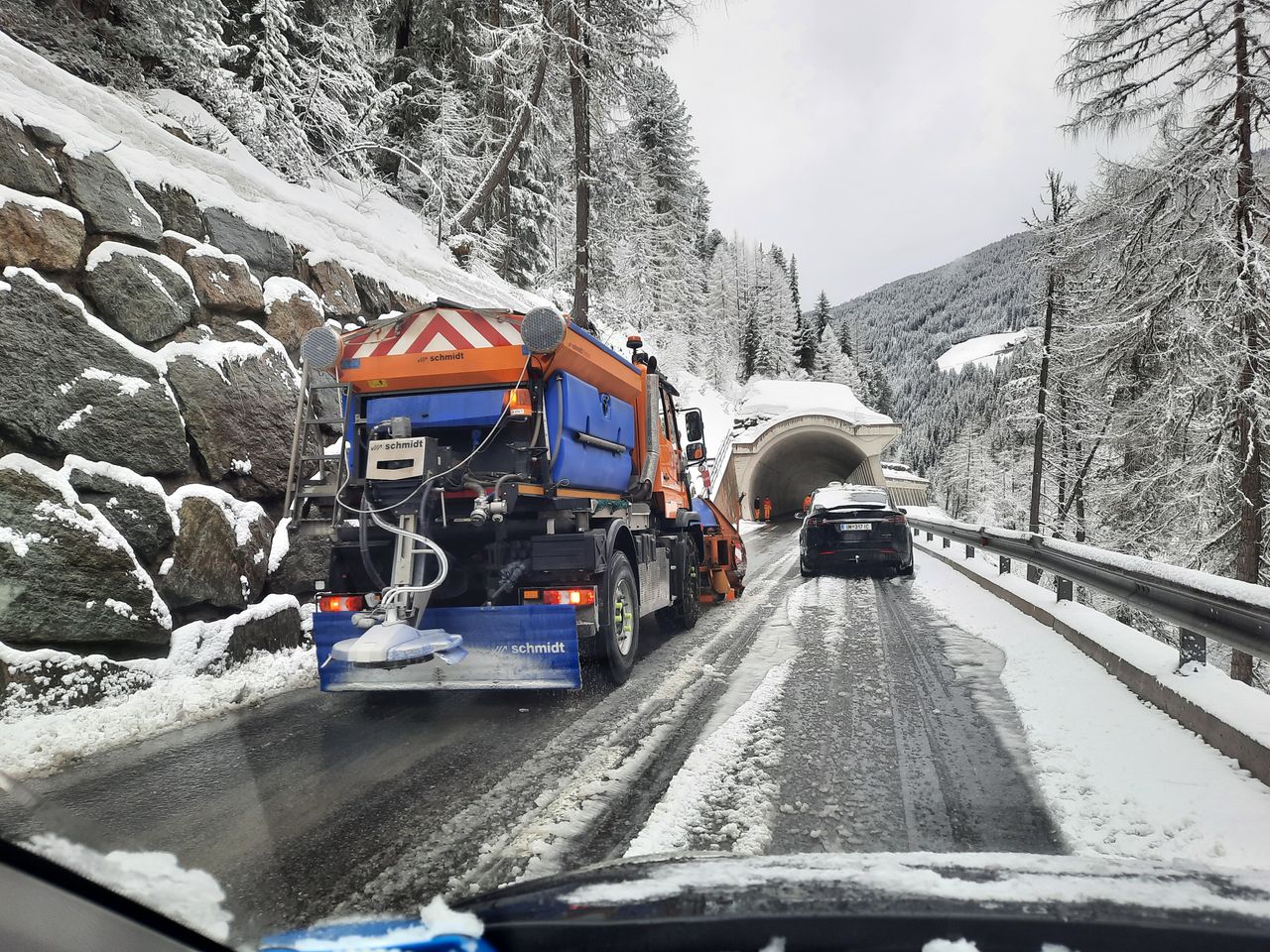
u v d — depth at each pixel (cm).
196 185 879
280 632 690
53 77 776
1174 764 379
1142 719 455
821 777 382
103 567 543
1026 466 3803
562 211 3023
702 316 7644
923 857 128
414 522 509
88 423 593
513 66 2056
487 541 584
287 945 121
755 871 124
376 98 1855
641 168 5425
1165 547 1839
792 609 973
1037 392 2752
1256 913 98
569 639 512
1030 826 320
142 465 623
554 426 571
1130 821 319
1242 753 370
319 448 580
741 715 495
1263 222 1409
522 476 544
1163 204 1495
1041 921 97
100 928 100
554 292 2931
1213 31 1380
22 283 585
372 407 582
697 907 109
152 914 106
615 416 691
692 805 348
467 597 599
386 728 484
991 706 505
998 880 113
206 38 1298
